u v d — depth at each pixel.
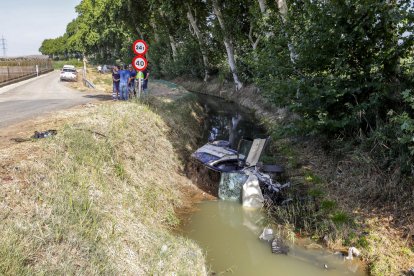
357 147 8.51
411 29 7.80
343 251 6.20
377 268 5.55
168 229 7.05
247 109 22.89
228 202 8.62
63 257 4.23
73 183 5.86
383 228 6.39
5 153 6.04
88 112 10.55
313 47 9.31
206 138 14.72
